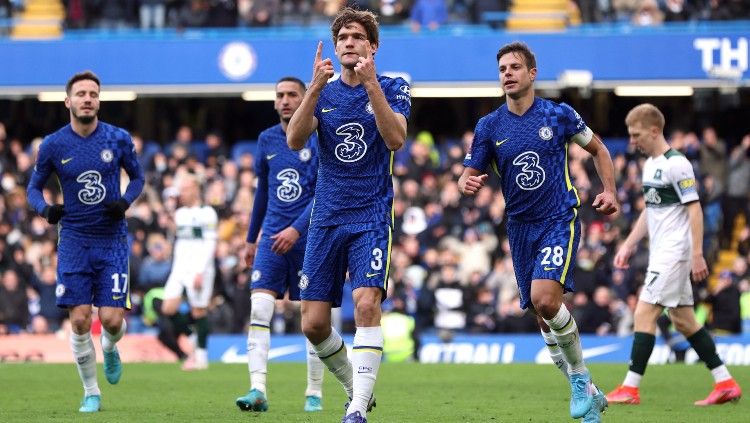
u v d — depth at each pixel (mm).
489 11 37062
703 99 39719
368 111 10812
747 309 29828
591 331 27781
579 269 28391
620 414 13531
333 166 10891
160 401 15195
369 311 10547
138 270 29922
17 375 20047
